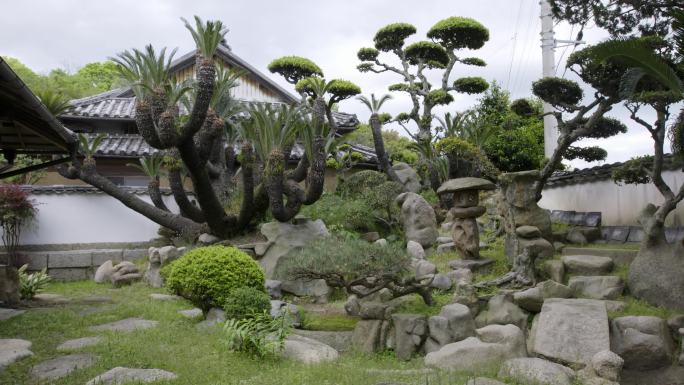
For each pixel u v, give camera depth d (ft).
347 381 15.06
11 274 25.75
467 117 40.68
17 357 16.52
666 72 17.49
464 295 20.59
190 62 51.67
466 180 25.49
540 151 47.55
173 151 31.89
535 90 25.81
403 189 36.78
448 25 45.47
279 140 29.66
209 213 31.42
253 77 54.60
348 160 42.70
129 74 28.19
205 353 17.63
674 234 23.11
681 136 19.51
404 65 48.91
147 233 38.04
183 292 22.71
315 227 30.83
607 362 15.43
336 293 27.71
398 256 20.04
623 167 24.80
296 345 18.33
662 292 19.38
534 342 17.65
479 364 16.62
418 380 15.29
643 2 22.76
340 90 36.60
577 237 26.81
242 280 22.08
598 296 20.33
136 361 16.38
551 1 24.76
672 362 17.15
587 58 21.13
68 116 41.60
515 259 22.72
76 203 37.14
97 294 29.07
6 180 41.32
